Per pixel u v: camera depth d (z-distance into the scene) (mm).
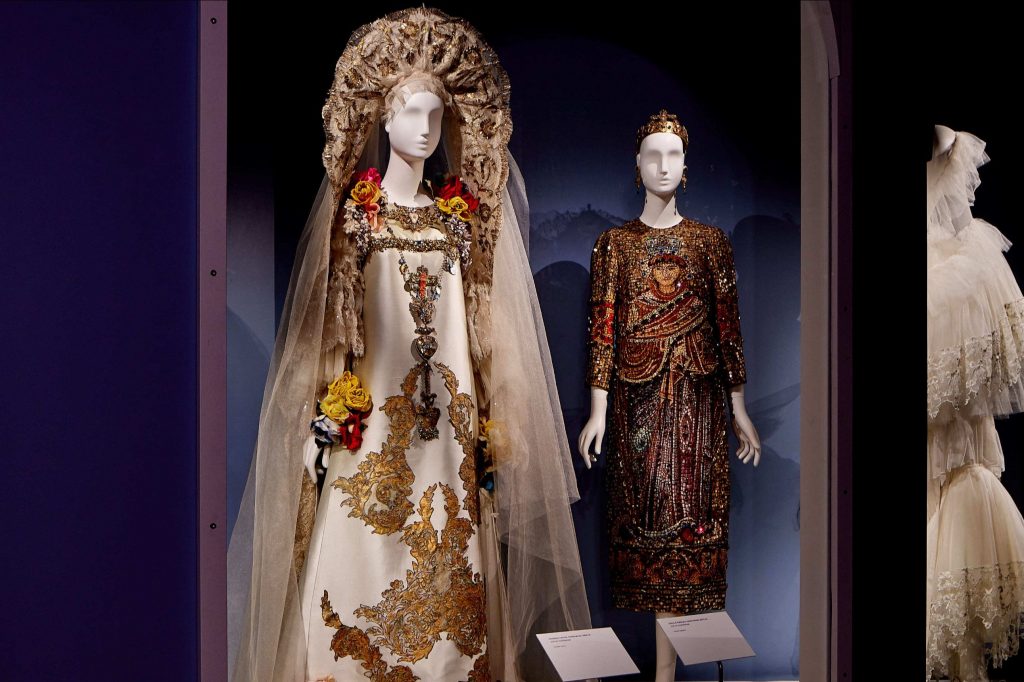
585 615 2863
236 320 3160
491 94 2852
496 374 2836
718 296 3281
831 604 2531
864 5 2557
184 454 2072
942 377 3037
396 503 2631
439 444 2715
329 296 2654
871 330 2543
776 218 3691
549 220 3518
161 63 2070
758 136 3676
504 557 2990
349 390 2621
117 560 2037
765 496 3668
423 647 2605
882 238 2557
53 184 2016
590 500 3516
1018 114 2719
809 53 2609
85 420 2023
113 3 2043
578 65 3523
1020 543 3096
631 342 3248
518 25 3463
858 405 2531
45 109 2012
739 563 3645
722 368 3279
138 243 2055
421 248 2744
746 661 3643
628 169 3576
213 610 2057
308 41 3207
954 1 2648
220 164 2072
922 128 2613
